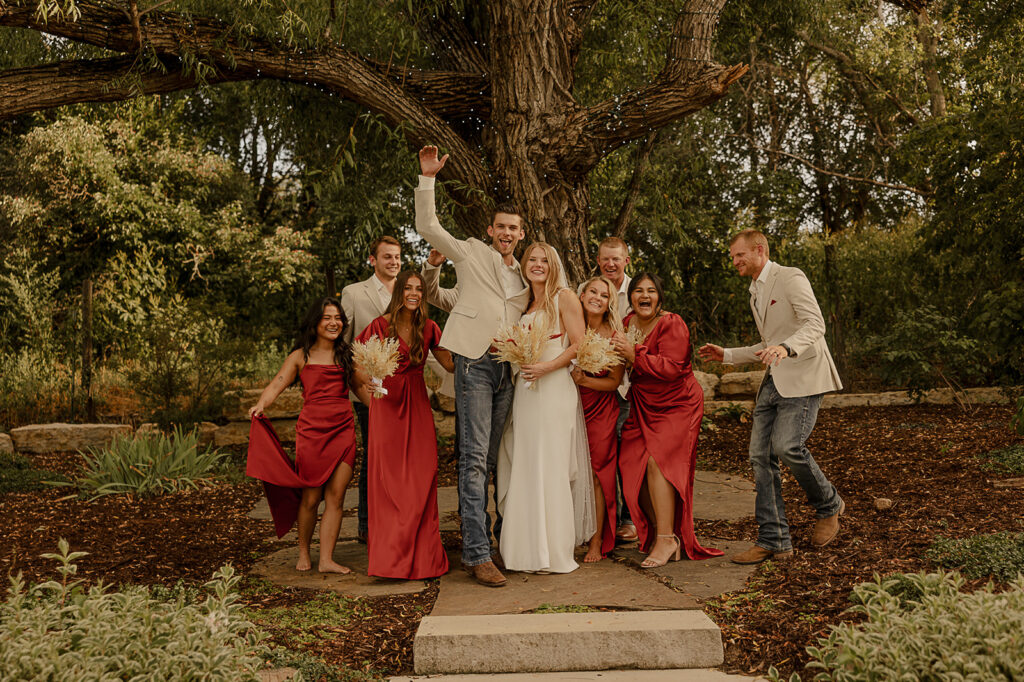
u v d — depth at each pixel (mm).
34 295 12719
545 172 7172
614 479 4707
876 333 13023
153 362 9586
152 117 17234
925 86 17594
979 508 5012
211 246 16859
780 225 17109
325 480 4512
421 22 7938
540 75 7215
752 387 10828
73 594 3180
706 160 12117
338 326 4691
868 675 2592
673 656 3299
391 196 9430
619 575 4273
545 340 4355
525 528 4363
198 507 6391
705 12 6891
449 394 4953
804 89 19594
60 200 15875
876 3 14422
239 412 9391
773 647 3357
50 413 10172
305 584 4316
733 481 7047
